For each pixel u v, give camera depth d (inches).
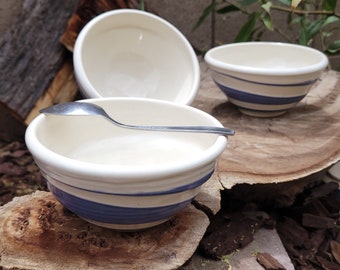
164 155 23.1
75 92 40.4
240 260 25.9
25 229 21.9
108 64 35.5
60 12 40.5
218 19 48.9
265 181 26.0
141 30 36.2
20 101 37.6
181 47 35.8
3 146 40.9
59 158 17.7
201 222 22.6
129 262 20.1
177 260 20.3
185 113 23.8
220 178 26.1
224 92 34.2
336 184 34.9
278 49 37.5
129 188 17.4
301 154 29.0
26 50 38.9
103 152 23.5
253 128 32.7
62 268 19.6
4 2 42.4
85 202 18.5
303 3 46.4
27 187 34.2
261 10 40.9
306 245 30.5
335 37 51.3
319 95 38.7
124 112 24.7
